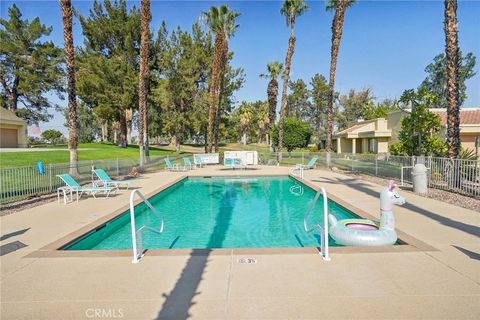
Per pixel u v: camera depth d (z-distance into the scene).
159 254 4.59
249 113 67.88
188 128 39.12
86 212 7.76
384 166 14.38
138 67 36.06
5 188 9.01
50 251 4.80
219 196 11.98
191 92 35.41
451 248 4.72
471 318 2.83
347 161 18.81
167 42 34.81
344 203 8.57
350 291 3.38
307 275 3.81
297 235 7.02
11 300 3.30
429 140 14.41
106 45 35.47
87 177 13.10
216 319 2.88
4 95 41.06
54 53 39.62
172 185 13.28
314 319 2.85
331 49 20.88
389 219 5.25
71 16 12.95
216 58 25.64
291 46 23.83
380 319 2.84
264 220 8.41
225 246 6.32
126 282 3.69
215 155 24.52
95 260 4.40
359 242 5.09
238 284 3.59
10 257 4.58
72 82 13.02
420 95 14.66
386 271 3.90
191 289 3.48
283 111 24.30
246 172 18.14
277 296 3.29
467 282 3.57
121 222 7.72
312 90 61.50
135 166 18.11
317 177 15.18
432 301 3.15
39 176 10.45
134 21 33.66
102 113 33.03
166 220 8.45
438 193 9.70
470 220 6.42
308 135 34.44
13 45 36.97
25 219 7.05
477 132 19.59
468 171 9.40
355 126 34.28
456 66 10.55
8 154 21.58
